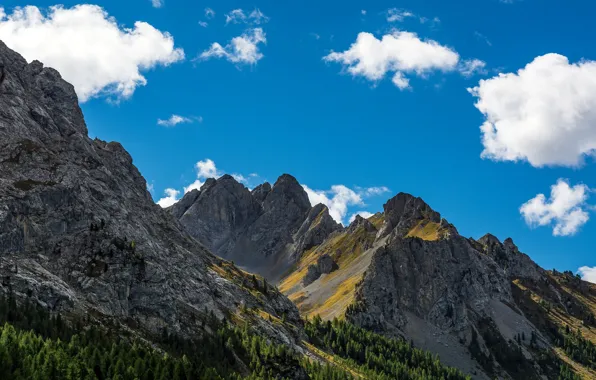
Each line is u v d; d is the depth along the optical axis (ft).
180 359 581.53
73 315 588.91
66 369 450.30
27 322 513.86
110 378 477.36
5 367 420.77
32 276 600.80
